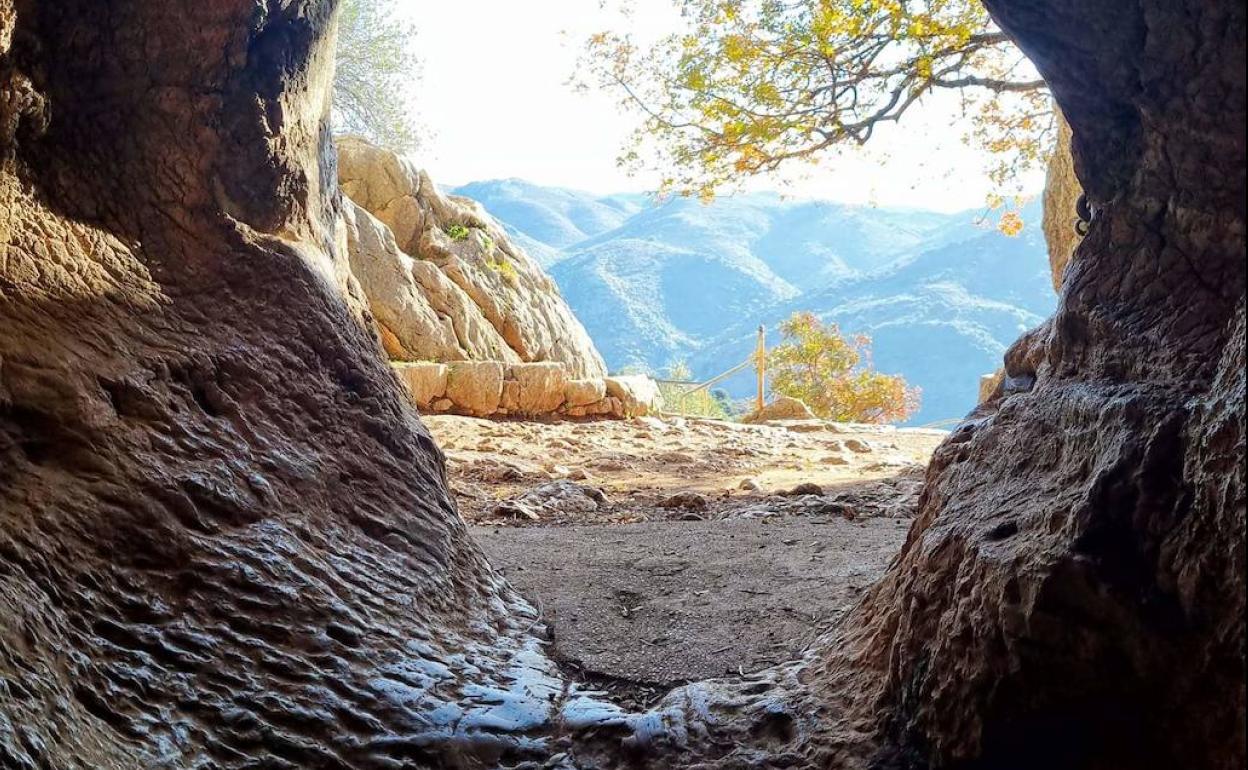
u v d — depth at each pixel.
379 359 5.21
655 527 7.57
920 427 18.02
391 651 3.75
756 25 15.75
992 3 3.25
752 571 5.86
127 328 3.90
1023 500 3.17
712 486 10.38
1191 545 2.57
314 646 3.52
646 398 17.06
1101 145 3.27
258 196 4.68
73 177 4.01
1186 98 2.86
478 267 19.81
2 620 2.66
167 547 3.42
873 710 3.39
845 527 7.35
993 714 2.88
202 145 4.42
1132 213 3.19
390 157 19.25
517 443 12.87
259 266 4.58
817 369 25.64
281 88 4.71
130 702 2.93
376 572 4.13
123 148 4.20
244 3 4.30
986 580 2.97
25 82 3.76
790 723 3.50
